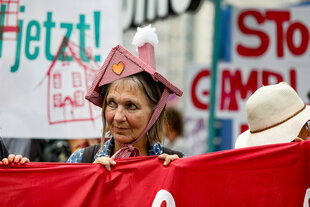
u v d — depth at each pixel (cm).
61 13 331
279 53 514
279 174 229
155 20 521
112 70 225
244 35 518
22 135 318
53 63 327
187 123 625
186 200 223
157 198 221
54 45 329
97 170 222
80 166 223
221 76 518
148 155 239
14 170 223
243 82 517
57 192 222
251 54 517
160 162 225
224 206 225
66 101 323
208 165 227
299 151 231
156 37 233
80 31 331
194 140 625
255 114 243
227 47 520
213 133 459
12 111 320
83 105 322
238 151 229
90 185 221
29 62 326
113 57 226
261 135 241
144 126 223
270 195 228
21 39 328
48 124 320
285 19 514
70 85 325
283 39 514
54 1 331
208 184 225
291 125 237
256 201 227
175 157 226
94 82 231
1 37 327
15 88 323
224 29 522
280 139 236
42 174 224
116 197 221
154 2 511
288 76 512
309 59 509
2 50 326
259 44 516
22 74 324
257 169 229
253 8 516
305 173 231
